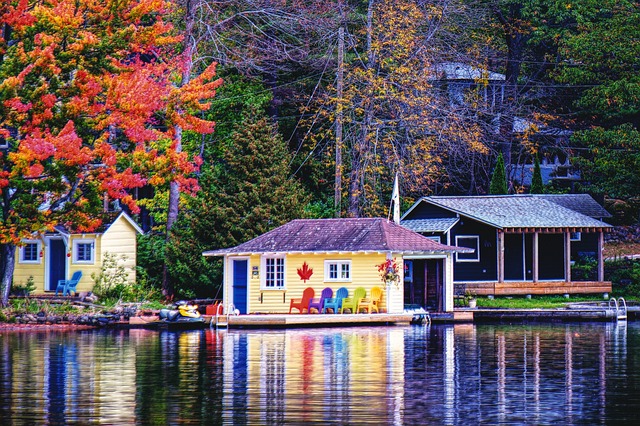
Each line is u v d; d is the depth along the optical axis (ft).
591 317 634.43
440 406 310.24
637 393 332.60
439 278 629.10
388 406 309.83
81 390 336.49
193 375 368.68
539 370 382.83
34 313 582.35
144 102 523.29
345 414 297.94
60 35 504.02
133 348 455.22
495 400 320.09
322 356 422.00
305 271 606.96
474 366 392.27
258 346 462.19
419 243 609.83
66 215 530.68
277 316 572.51
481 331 545.44
